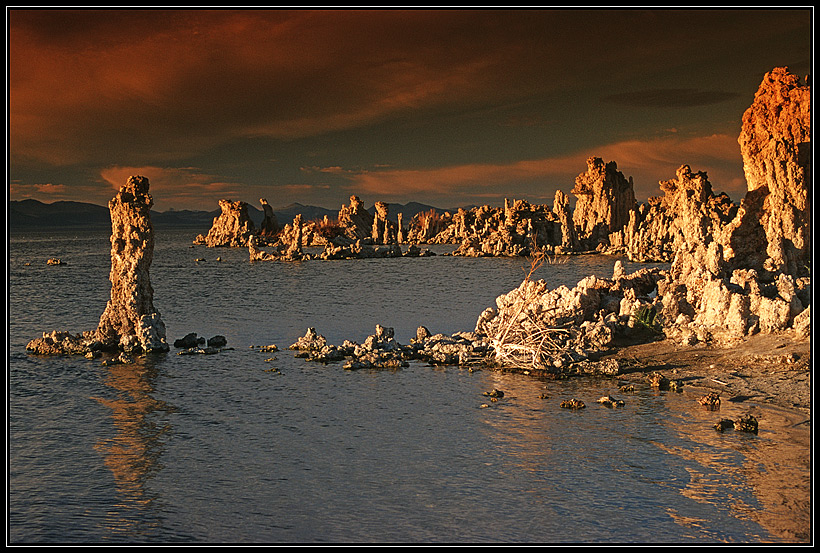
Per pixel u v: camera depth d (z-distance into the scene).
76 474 27.59
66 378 42.75
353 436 31.47
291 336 59.06
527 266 151.88
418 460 28.34
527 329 44.97
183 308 79.88
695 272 49.41
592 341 47.12
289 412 35.31
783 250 49.38
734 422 30.69
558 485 25.42
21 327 66.06
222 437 31.72
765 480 25.06
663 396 35.97
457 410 34.97
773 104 50.88
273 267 157.88
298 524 23.02
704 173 66.69
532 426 32.03
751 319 43.59
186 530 22.73
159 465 28.42
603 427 31.48
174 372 44.19
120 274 51.34
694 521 22.22
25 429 33.19
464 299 88.38
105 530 22.78
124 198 51.22
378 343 48.88
